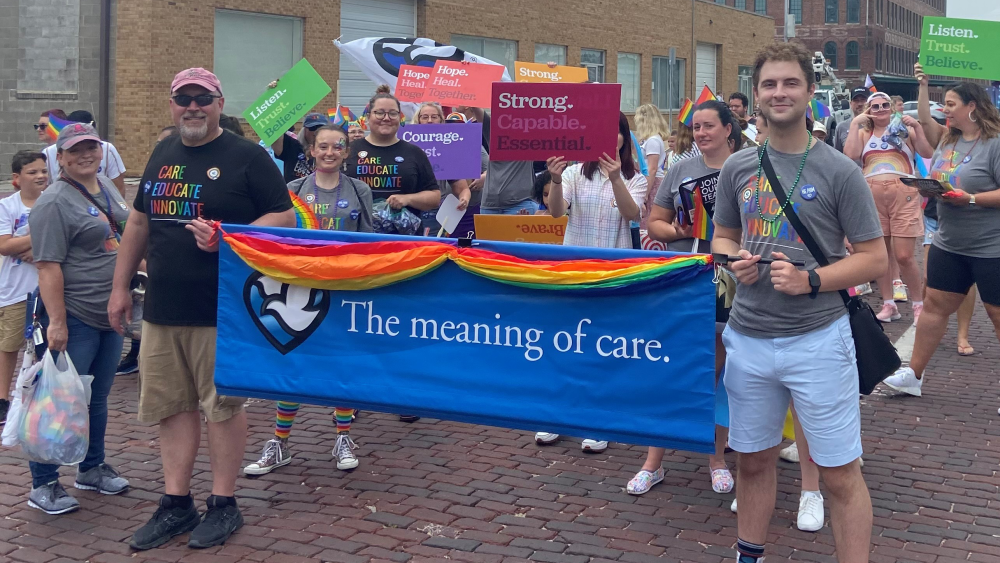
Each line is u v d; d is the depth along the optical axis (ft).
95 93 70.54
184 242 14.78
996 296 20.75
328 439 19.76
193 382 15.17
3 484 17.07
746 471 12.71
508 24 96.22
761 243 12.02
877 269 11.51
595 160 18.04
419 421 21.06
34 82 72.02
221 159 14.84
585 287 13.24
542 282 13.46
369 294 14.65
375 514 15.79
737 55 143.64
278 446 17.90
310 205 19.81
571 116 17.72
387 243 14.29
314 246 14.53
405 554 14.29
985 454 18.70
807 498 15.40
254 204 15.07
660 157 28.19
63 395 15.37
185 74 14.58
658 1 121.60
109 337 16.66
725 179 12.57
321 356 14.94
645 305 13.10
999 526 15.31
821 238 11.69
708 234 16.43
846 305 11.90
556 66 33.96
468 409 14.25
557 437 19.49
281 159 29.45
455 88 31.07
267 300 14.96
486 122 31.55
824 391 11.71
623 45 115.14
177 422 15.11
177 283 14.75
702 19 132.67
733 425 12.43
